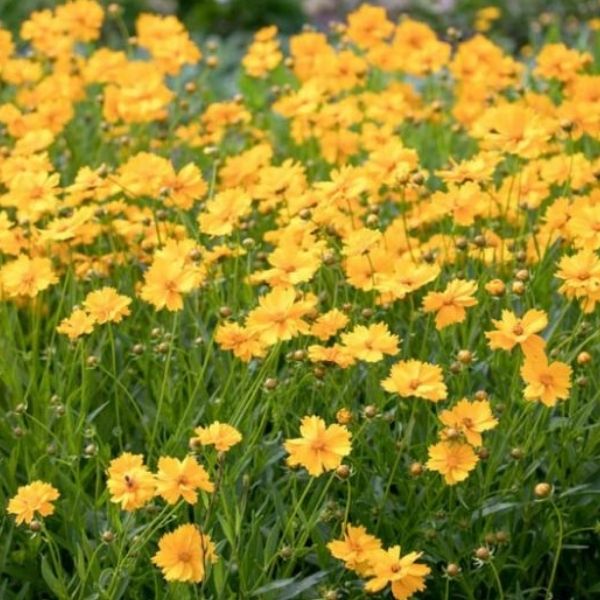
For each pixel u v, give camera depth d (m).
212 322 6.05
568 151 7.23
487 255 5.83
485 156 5.92
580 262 4.87
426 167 7.92
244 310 5.68
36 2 13.75
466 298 4.83
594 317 5.72
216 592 4.62
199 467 4.21
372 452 5.05
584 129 6.49
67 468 5.33
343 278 5.75
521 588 5.17
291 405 5.27
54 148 7.70
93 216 6.07
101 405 5.56
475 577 4.94
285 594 4.65
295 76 9.32
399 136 7.26
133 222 6.46
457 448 4.53
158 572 4.83
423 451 5.03
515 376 5.02
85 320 5.02
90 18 8.12
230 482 4.84
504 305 5.68
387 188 6.95
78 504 5.01
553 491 4.94
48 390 5.43
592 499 5.12
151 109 7.11
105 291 5.04
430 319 5.40
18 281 5.26
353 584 4.78
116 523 4.73
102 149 7.66
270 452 5.19
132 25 14.40
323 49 7.89
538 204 6.18
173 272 4.94
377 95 7.89
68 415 5.11
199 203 6.86
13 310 5.88
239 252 5.59
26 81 7.99
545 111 7.44
